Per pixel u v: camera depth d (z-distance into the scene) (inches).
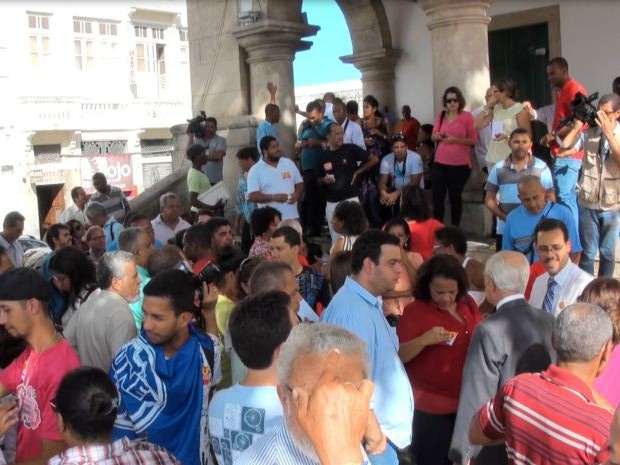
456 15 355.9
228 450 107.0
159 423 131.0
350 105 417.4
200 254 222.1
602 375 135.6
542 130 315.6
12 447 135.0
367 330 145.2
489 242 337.7
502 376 141.9
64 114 1141.1
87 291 189.8
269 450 87.4
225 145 411.8
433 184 343.3
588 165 251.1
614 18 443.8
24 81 1103.6
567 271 184.5
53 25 1131.9
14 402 127.2
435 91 367.2
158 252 192.1
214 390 143.5
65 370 131.2
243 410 105.9
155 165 1277.1
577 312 115.3
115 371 132.6
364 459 72.5
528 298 196.2
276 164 338.6
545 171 256.5
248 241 363.6
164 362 131.7
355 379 82.0
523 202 222.5
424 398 169.5
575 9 459.2
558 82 283.1
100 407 106.7
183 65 1304.1
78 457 105.6
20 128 1102.4
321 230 384.5
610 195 247.9
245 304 110.5
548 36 475.2
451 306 170.7
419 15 521.0
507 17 492.7
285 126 424.5
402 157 353.7
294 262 211.3
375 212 368.5
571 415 108.4
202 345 139.2
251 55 425.1
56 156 1161.4
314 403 72.4
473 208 359.6
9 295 131.5
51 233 315.3
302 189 347.6
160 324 131.0
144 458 108.7
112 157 1210.0
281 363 85.7
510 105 307.7
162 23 1266.0
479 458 142.8
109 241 334.3
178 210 327.6
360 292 149.3
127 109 1216.2
